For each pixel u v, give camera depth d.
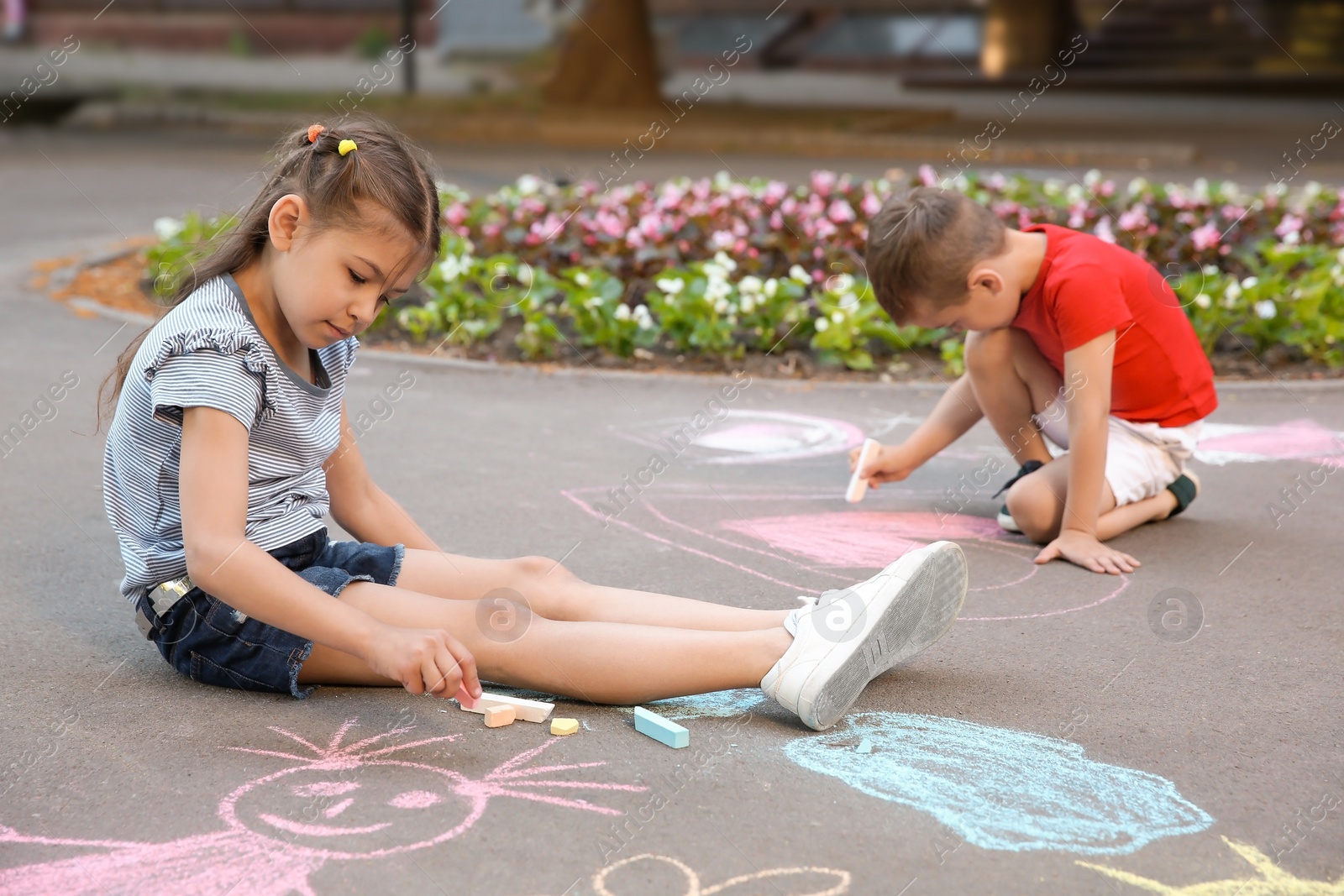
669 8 26.38
